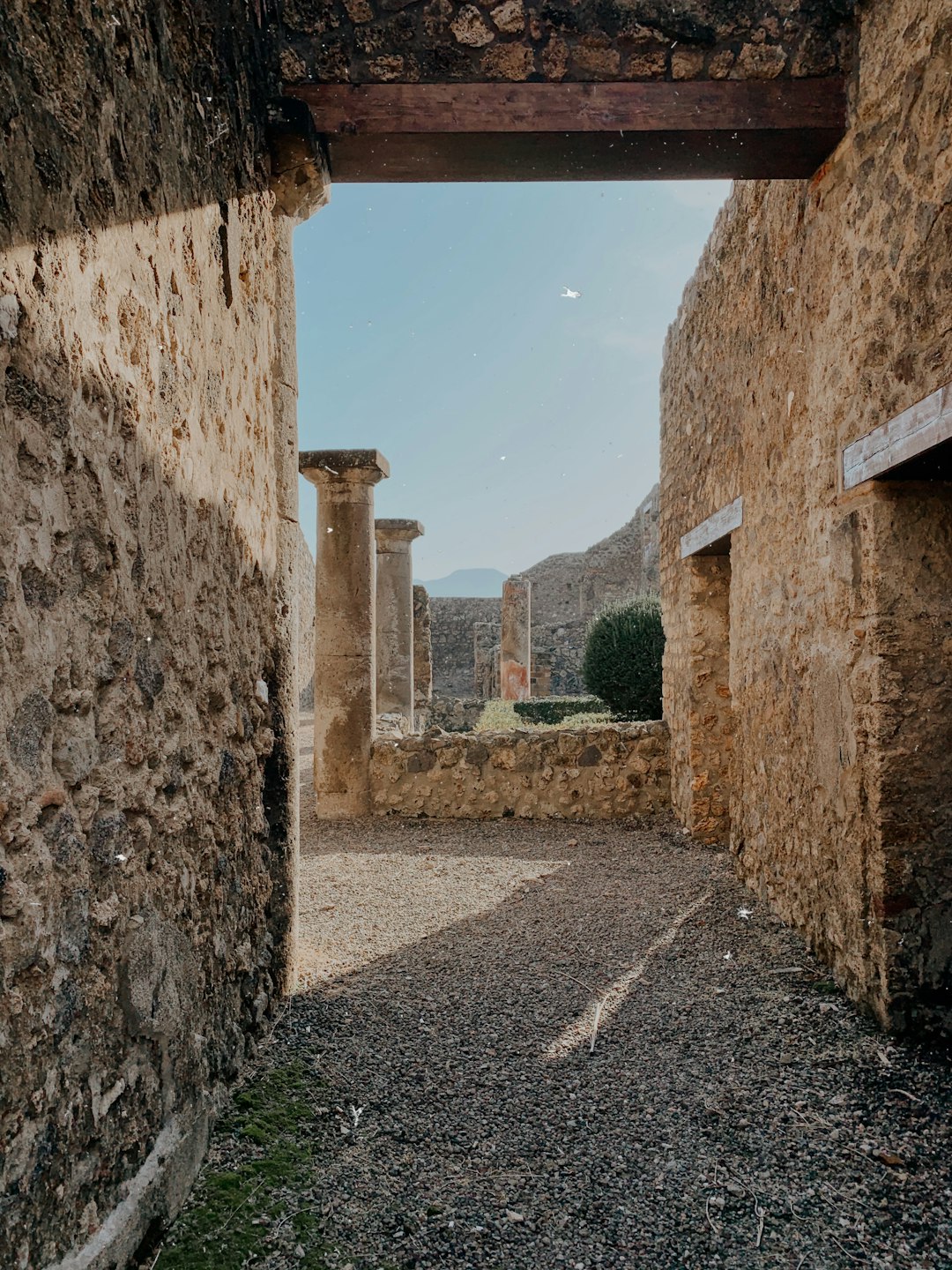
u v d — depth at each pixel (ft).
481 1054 8.08
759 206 12.32
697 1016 8.91
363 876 15.12
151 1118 5.27
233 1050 7.11
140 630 5.44
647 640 27.20
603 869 15.33
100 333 4.95
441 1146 6.50
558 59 8.97
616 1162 6.32
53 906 4.22
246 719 7.84
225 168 7.48
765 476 12.20
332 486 20.08
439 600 79.92
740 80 8.98
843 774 9.17
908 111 7.60
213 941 6.70
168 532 5.99
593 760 19.66
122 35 5.36
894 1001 8.11
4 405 3.90
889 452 7.91
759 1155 6.38
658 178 10.03
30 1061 3.93
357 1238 5.36
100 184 5.00
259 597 8.34
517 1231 5.50
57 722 4.36
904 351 7.70
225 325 7.45
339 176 9.96
